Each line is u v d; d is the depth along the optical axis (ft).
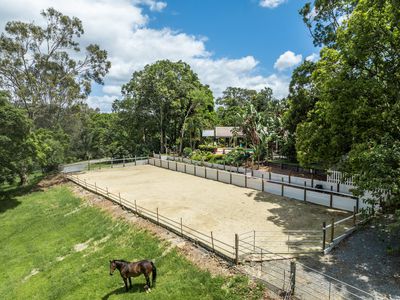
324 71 52.31
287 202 64.95
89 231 59.93
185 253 43.09
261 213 58.44
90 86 138.62
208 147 173.47
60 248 55.31
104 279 41.24
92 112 216.54
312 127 55.77
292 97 86.84
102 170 124.16
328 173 72.43
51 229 66.13
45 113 134.31
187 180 96.78
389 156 34.83
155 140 185.06
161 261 42.98
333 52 51.49
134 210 63.26
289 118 92.94
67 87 133.18
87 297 37.78
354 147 44.27
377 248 39.24
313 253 39.47
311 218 54.03
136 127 171.83
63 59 130.82
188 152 161.38
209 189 81.61
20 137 91.66
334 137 49.47
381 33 41.98
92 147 193.88
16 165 97.55
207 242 43.83
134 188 87.04
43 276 46.70
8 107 88.43
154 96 160.15
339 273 34.27
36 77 126.11
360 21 42.91
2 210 86.48
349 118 47.21
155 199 72.69
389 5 40.50
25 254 56.29
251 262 37.83
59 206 81.05
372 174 35.78
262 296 31.40
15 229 71.20
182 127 170.60
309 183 76.07
